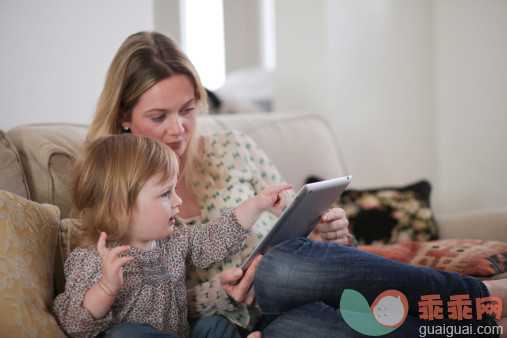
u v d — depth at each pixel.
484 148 2.52
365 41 2.53
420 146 2.65
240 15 4.90
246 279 1.17
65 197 1.29
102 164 1.09
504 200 2.46
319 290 1.05
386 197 1.87
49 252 1.10
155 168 1.09
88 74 1.74
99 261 1.05
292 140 1.88
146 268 1.12
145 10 1.91
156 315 1.11
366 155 2.57
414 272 1.07
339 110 2.52
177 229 1.23
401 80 2.58
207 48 4.75
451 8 2.59
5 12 1.51
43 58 1.61
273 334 1.03
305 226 1.22
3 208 1.02
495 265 1.34
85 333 1.01
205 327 1.16
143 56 1.30
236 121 1.85
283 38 2.70
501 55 2.41
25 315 0.93
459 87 2.60
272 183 1.56
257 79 3.93
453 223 1.84
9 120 1.53
